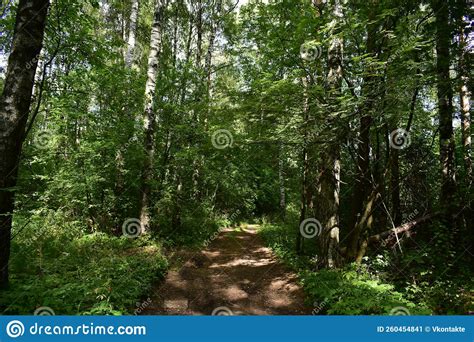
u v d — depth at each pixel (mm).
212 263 9508
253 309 6152
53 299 4770
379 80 6109
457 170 9273
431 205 9227
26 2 4836
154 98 11297
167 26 19391
